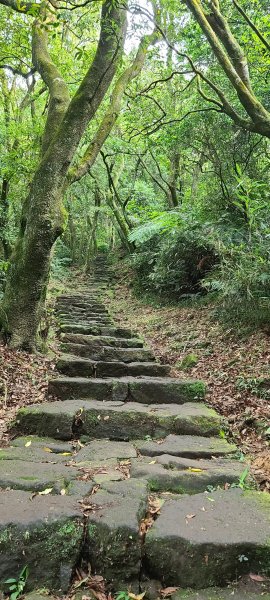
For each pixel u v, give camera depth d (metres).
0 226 8.53
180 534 1.96
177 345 6.34
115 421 3.46
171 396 4.14
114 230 21.72
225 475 2.60
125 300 10.97
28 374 4.67
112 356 5.86
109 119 6.10
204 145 8.88
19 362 4.85
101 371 4.96
